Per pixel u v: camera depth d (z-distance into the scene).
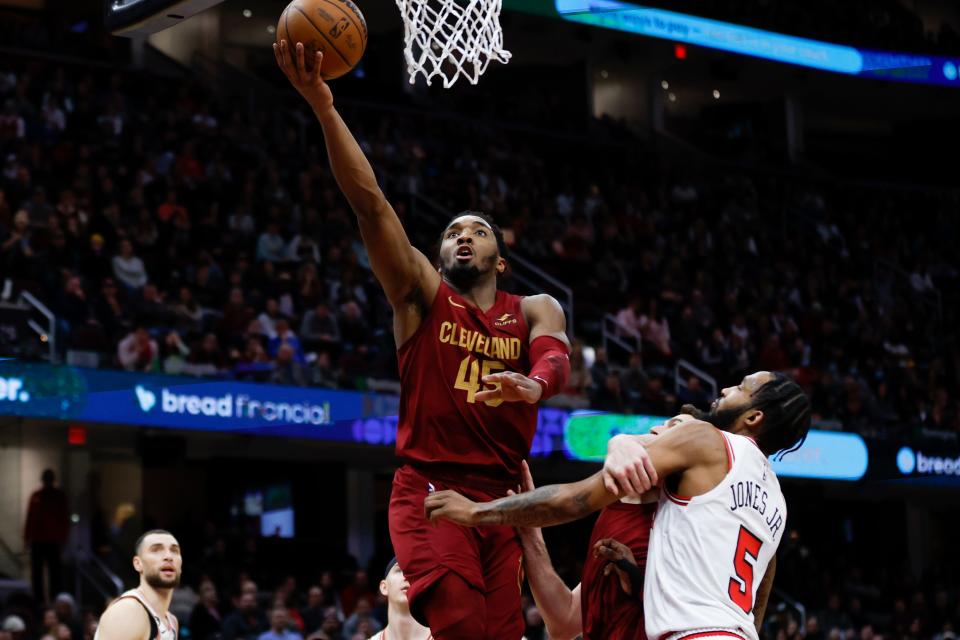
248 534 13.96
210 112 17.50
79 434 12.39
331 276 14.82
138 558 5.22
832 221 21.95
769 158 23.48
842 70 22.48
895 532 18.73
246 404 11.84
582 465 13.92
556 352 3.20
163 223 14.36
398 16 20.92
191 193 15.23
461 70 3.83
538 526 2.98
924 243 21.91
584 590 3.23
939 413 17.09
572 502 2.92
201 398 11.59
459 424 3.21
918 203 23.23
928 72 23.31
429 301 3.25
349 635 10.12
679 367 15.80
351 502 15.59
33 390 10.75
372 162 17.70
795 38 22.09
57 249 12.80
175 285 13.48
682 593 2.89
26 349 10.88
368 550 15.59
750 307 18.00
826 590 15.51
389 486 16.27
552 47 21.95
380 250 3.14
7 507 12.69
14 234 12.41
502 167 19.78
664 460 2.92
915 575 18.59
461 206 17.94
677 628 2.88
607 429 13.66
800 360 17.09
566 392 13.53
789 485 16.05
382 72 21.41
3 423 11.73
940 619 15.57
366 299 14.74
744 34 21.61
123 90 17.75
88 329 11.52
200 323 12.64
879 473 15.66
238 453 13.98
